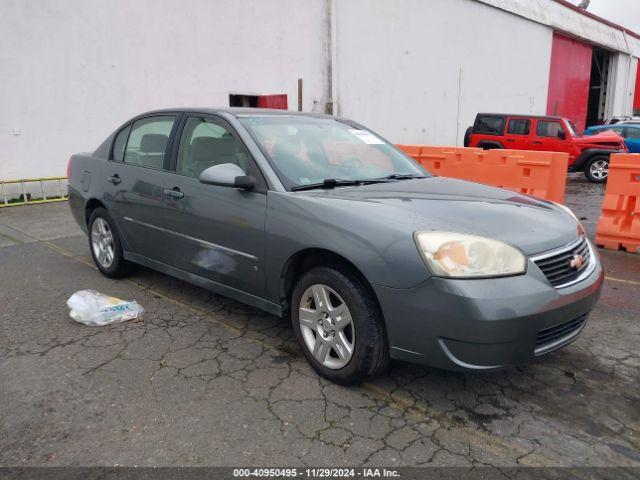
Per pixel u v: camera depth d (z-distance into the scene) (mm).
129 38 10422
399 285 2670
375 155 4098
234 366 3320
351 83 15805
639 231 6094
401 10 17156
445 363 2631
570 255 2936
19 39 9062
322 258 3100
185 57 11383
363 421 2748
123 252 4789
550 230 2977
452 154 8344
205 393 3002
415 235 2682
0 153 9148
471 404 2924
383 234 2758
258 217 3316
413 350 2707
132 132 4695
